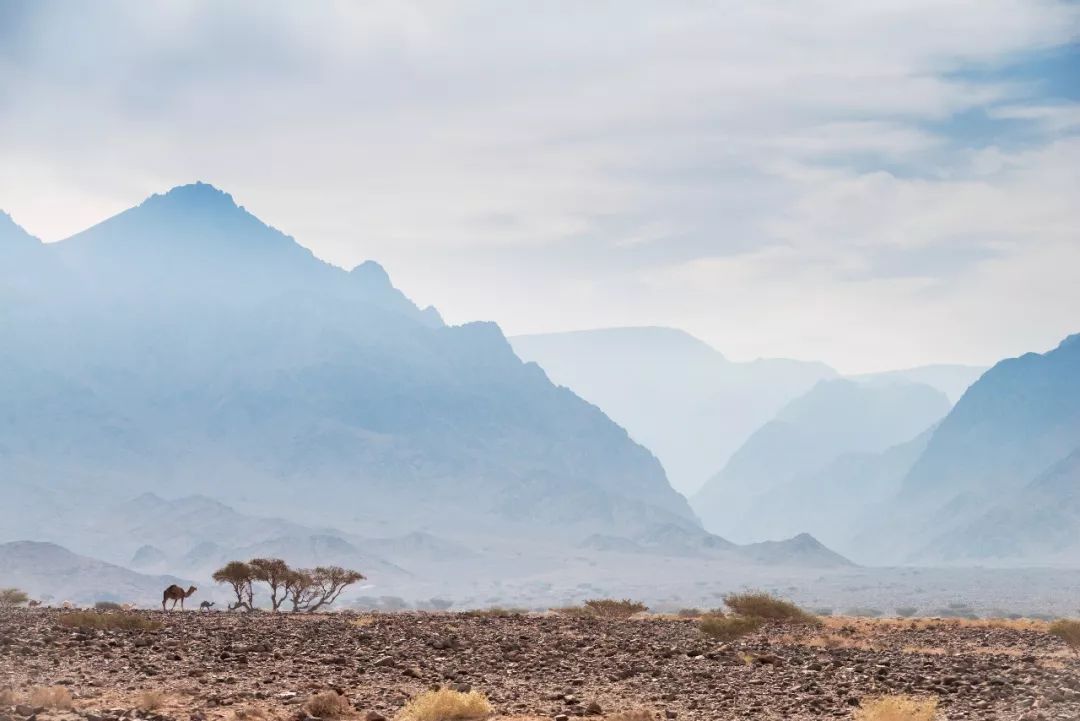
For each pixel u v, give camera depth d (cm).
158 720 5594
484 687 7406
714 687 7562
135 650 8975
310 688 7019
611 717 6000
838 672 8431
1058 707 6538
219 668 7988
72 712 5769
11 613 13425
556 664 8931
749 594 15088
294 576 19600
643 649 10488
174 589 16688
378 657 9088
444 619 15212
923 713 6128
